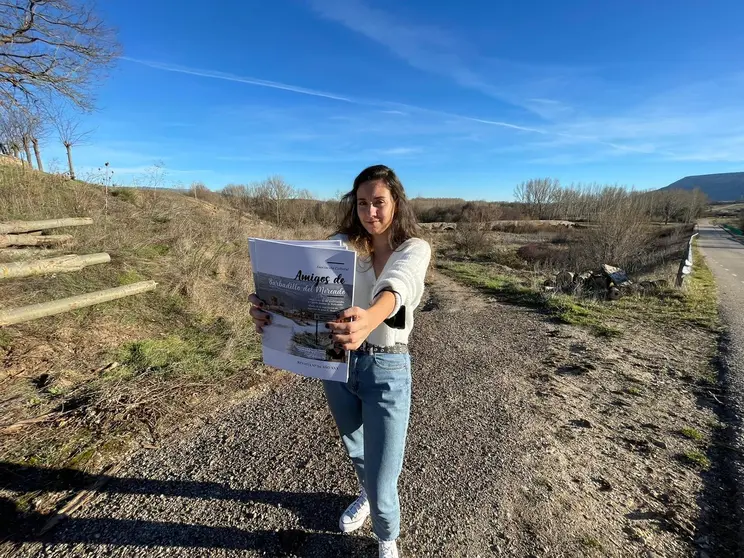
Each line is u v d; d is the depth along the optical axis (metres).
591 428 3.16
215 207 15.07
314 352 1.52
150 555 1.88
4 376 3.24
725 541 2.06
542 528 2.11
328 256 1.39
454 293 8.84
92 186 9.93
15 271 3.09
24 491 2.21
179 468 2.50
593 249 13.87
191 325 4.84
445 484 2.42
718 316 6.79
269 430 2.96
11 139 10.73
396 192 1.61
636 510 2.28
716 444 2.96
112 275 5.25
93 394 3.20
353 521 2.05
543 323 6.34
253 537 2.01
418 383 3.92
